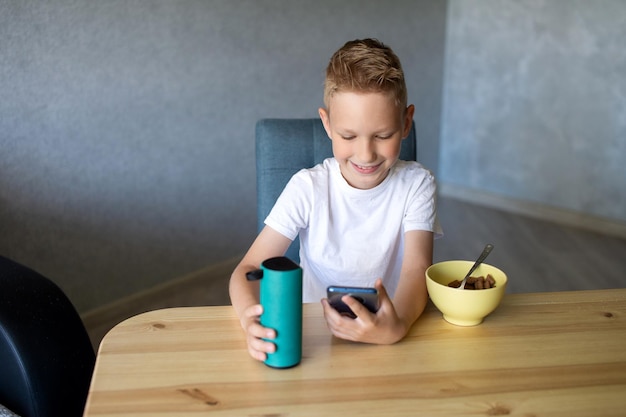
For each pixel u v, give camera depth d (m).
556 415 0.88
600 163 3.63
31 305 1.37
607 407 0.90
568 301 1.22
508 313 1.17
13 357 1.32
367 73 1.13
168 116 2.66
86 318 2.53
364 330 1.03
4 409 1.29
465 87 4.08
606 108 3.54
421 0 3.82
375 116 1.14
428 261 1.29
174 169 2.74
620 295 1.24
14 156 2.22
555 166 3.80
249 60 2.93
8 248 2.26
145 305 2.71
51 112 2.29
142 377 0.95
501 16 3.83
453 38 4.07
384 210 1.38
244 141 3.00
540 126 3.82
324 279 1.42
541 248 3.44
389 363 1.00
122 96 2.49
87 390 1.41
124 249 2.62
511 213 3.98
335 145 1.21
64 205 2.39
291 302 0.96
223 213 2.99
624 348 1.05
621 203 3.60
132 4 2.45
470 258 3.30
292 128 1.56
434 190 1.41
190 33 2.67
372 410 0.88
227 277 3.02
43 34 2.21
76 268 2.47
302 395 0.91
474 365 1.00
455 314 1.10
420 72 3.96
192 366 0.98
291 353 0.97
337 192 1.37
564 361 1.01
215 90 2.82
